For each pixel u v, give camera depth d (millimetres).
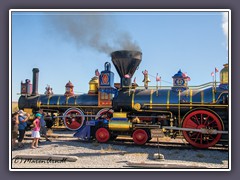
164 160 8922
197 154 9805
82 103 18781
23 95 20359
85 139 13430
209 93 11523
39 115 11516
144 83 14055
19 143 11445
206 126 11078
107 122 12789
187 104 11656
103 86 13469
